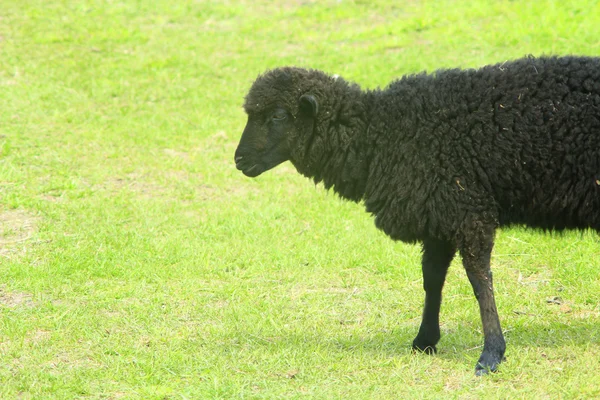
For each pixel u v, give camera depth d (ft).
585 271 55.98
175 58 112.68
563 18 105.50
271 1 138.00
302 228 67.46
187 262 59.82
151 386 40.42
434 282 44.24
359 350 44.83
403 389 39.37
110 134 88.33
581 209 40.88
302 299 53.93
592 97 40.06
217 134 89.30
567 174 40.40
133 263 59.47
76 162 80.59
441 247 43.93
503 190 41.57
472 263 41.39
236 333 47.67
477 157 41.06
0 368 43.09
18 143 83.66
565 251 60.03
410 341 46.55
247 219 68.54
